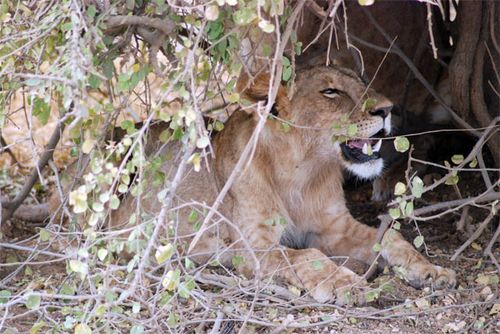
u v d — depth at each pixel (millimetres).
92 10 7688
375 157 10523
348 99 10289
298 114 10383
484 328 9250
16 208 11773
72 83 6848
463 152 14172
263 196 10609
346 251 11172
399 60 13617
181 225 11188
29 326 9328
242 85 10211
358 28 13422
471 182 13328
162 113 7688
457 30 13016
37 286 10016
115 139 11445
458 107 12070
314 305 9367
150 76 15719
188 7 7574
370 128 10117
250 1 7637
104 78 7242
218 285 9750
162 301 8445
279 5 7352
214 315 9195
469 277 10430
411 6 13547
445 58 13688
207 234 11008
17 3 8273
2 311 9461
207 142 7285
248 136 10578
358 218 13203
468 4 11375
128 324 9031
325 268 9938
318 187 10984
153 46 8289
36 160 8641
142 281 8781
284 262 10148
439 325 9305
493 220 11867
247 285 9680
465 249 11359
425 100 13820
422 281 9984
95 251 8203
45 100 7375
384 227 10469
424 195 13195
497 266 10055
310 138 10516
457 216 12406
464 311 9562
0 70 8180
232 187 10641
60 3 7844
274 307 9438
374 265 10336
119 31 8508
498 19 11508
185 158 7504
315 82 10367
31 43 7609
